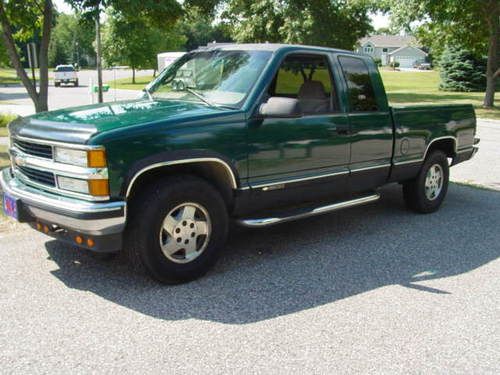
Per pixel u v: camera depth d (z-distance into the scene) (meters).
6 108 23.03
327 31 27.80
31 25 10.28
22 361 3.26
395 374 3.22
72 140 3.95
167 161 4.15
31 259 4.91
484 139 14.77
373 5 25.19
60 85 46.38
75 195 4.02
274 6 28.00
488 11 23.23
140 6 9.77
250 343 3.53
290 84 5.30
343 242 5.69
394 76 59.28
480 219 6.71
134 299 4.14
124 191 3.99
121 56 50.34
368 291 4.41
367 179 5.96
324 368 3.26
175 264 4.37
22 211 4.38
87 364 3.24
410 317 3.96
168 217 4.28
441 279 4.71
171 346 3.47
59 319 3.80
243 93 4.78
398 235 5.98
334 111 5.46
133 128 4.04
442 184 7.04
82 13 9.57
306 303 4.16
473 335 3.72
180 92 5.23
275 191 4.99
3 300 4.07
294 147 5.04
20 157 4.47
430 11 21.78
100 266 4.78
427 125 6.54
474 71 36.69
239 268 4.86
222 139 4.48
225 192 4.73
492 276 4.82
